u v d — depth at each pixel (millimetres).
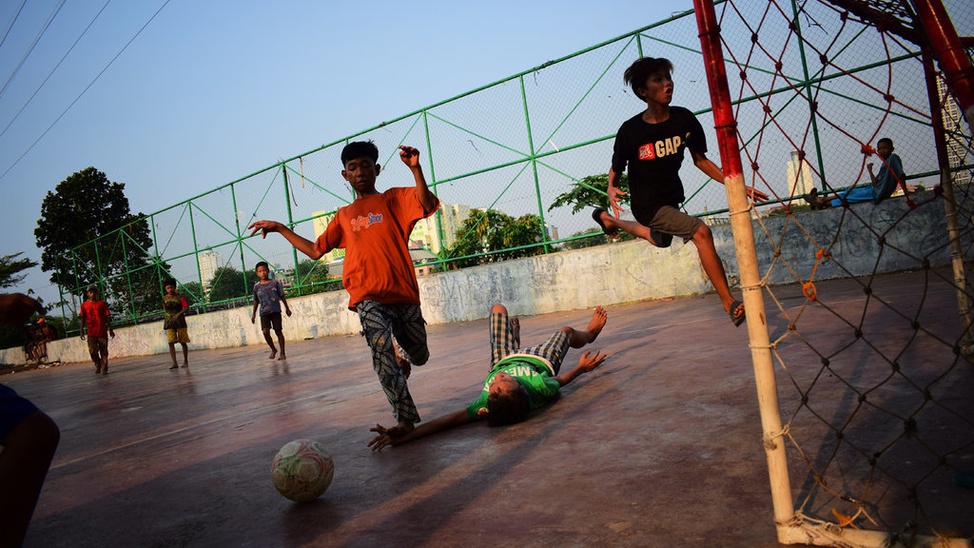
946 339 3896
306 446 2830
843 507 1985
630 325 7730
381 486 2898
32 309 1910
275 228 4137
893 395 3008
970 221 3123
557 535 2072
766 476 2305
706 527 1968
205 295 18703
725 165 1833
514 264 12688
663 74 3676
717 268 3672
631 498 2285
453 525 2293
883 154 8859
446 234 13547
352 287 3857
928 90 3145
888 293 6609
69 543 2721
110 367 17859
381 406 4945
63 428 6492
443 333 11477
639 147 3840
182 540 2568
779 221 9836
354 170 3998
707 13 1848
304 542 2354
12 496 1656
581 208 11898
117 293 21750
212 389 8156
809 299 1805
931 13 1695
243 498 3021
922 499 1956
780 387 3461
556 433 3305
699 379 3953
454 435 3650
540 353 4262
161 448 4590
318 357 10875
